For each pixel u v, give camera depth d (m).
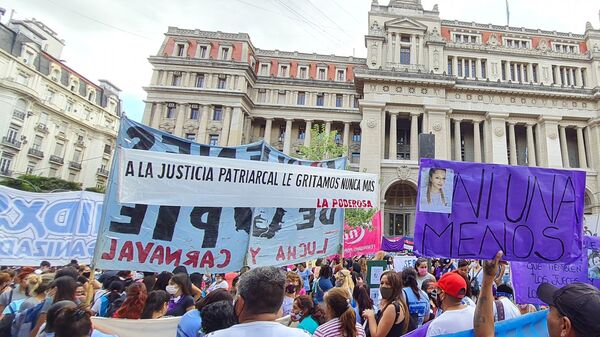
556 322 2.30
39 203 10.61
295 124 56.22
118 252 5.79
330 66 57.78
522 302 6.75
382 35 48.47
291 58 58.22
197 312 4.96
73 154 62.62
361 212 29.67
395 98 44.75
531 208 5.19
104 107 69.94
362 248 15.99
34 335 4.80
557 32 52.28
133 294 5.70
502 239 5.09
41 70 56.44
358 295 6.55
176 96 51.56
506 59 49.28
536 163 46.19
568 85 49.25
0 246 9.76
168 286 6.79
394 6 50.66
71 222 11.09
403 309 5.20
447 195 5.19
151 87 51.47
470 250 5.07
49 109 57.00
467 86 45.19
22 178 44.25
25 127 52.94
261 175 6.76
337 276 8.52
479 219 5.14
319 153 40.53
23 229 10.20
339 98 55.78
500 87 45.38
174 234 6.25
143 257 5.95
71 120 61.72
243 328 2.86
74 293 5.23
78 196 11.35
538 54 49.34
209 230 6.58
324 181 7.57
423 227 5.11
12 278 7.85
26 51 53.81
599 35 50.84
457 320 3.96
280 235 7.51
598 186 43.91
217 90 51.09
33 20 60.97
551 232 5.14
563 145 45.72
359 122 53.84
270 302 2.99
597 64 48.91
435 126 43.75
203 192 6.18
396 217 46.06
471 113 46.12
